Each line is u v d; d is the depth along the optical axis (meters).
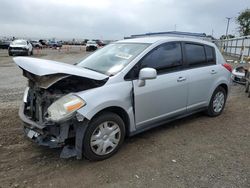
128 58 4.15
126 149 4.10
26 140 4.36
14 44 25.81
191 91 4.90
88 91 3.53
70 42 88.69
